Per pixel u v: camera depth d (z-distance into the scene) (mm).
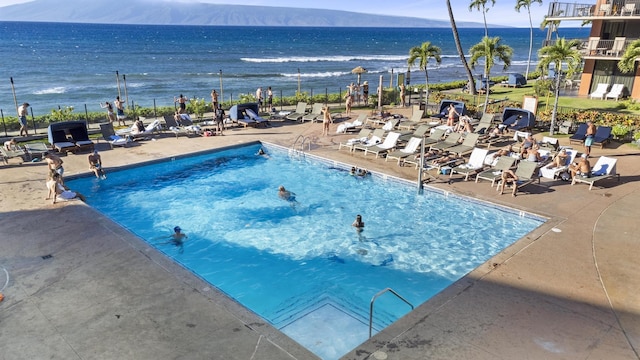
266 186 15820
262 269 10422
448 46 151750
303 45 149750
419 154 17281
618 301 7984
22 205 12484
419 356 6535
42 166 16609
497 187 14445
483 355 6562
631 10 28125
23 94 48844
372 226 12555
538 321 7391
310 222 12875
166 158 17891
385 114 24750
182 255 11078
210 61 93000
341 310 8789
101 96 48281
